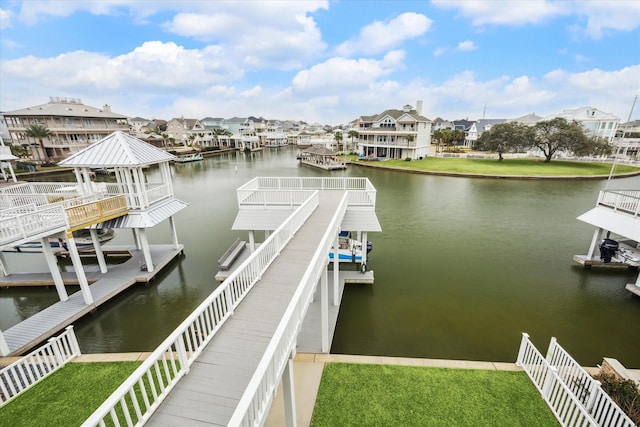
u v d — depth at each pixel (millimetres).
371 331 9602
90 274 13125
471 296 11633
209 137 88750
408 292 11938
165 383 6762
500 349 8828
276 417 5840
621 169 41875
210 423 3715
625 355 8570
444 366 7180
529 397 6223
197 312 4566
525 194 29812
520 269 13922
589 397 5688
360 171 46688
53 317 10086
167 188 15602
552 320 10156
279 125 133500
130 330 10086
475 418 5746
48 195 13742
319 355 7672
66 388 6680
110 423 5680
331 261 14180
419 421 5691
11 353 8469
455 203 26609
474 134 80875
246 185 13766
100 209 11664
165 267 14500
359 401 6172
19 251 14539
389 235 18750
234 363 4570
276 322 5445
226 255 14484
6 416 5957
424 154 57062
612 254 13672
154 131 90250
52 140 48094
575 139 44562
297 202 13453
